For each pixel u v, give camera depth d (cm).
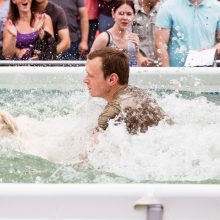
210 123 510
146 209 283
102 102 591
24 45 912
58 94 662
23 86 698
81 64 827
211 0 903
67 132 475
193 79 691
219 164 409
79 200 284
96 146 438
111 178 376
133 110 464
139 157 421
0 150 435
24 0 898
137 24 898
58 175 377
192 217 283
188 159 418
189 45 899
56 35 922
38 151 441
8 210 285
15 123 468
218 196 281
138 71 692
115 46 889
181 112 548
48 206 285
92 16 927
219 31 908
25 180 365
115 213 284
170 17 895
